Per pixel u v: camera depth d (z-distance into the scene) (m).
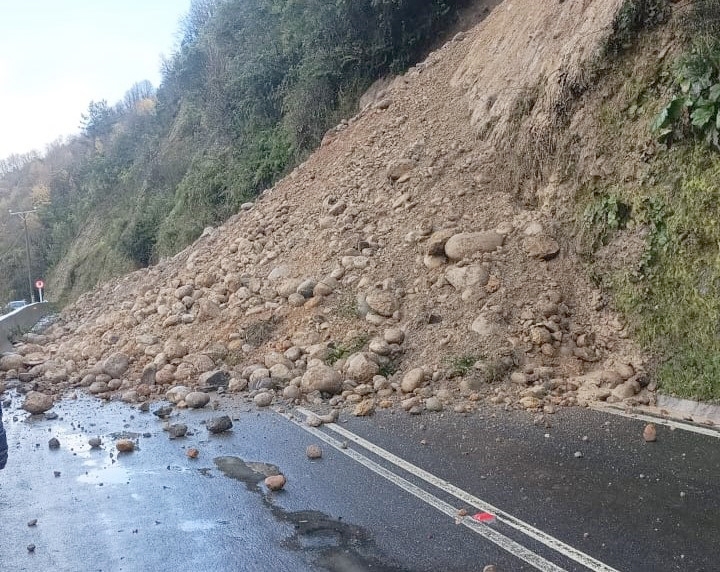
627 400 5.83
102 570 3.58
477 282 7.54
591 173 7.37
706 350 5.64
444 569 3.36
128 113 63.25
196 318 9.73
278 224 11.98
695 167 6.09
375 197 10.57
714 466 4.39
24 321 16.81
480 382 6.47
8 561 3.73
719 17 6.18
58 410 7.38
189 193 21.20
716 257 5.77
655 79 6.79
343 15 16.11
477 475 4.56
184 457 5.40
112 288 16.38
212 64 24.78
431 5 15.60
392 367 7.12
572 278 7.29
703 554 3.33
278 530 3.95
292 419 6.28
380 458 5.05
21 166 99.62
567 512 3.90
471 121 10.48
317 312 8.43
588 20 8.00
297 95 17.44
